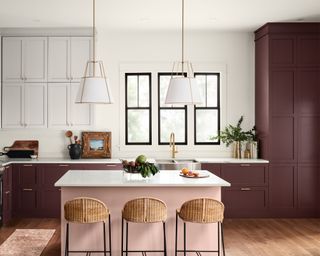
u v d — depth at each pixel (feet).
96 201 12.40
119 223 13.98
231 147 22.90
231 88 22.89
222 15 19.08
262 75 21.65
